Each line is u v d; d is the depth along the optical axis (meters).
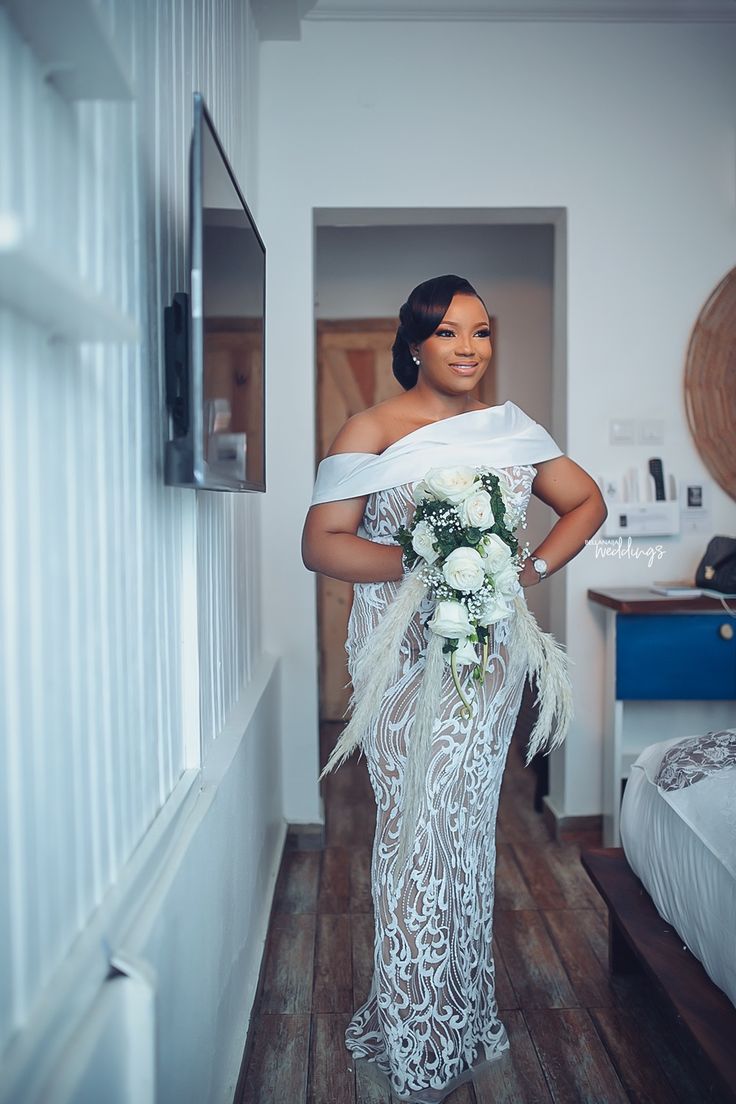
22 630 0.80
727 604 2.77
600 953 2.33
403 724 1.72
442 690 1.68
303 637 3.09
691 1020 1.50
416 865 1.70
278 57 3.00
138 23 1.24
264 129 3.01
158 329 1.35
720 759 1.78
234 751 1.76
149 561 1.28
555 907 2.60
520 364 4.58
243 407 1.57
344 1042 1.95
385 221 3.19
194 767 1.51
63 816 0.90
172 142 1.47
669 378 3.10
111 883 1.06
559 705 1.74
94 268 1.02
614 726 2.94
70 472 0.94
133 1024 0.92
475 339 1.78
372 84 3.02
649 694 2.89
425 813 1.70
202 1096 1.38
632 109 3.05
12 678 0.78
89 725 0.99
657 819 1.88
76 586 0.95
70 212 0.94
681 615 2.86
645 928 1.84
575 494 1.96
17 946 0.78
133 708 1.18
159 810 1.31
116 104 1.12
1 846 0.75
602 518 1.98
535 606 4.53
